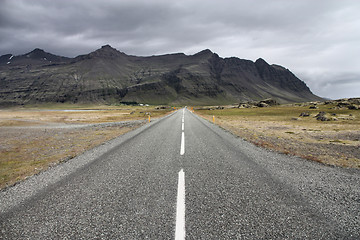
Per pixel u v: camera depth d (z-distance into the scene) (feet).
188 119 95.86
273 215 10.41
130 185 14.74
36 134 58.65
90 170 18.81
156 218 10.21
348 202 11.91
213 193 13.10
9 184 16.16
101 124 91.61
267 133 52.60
